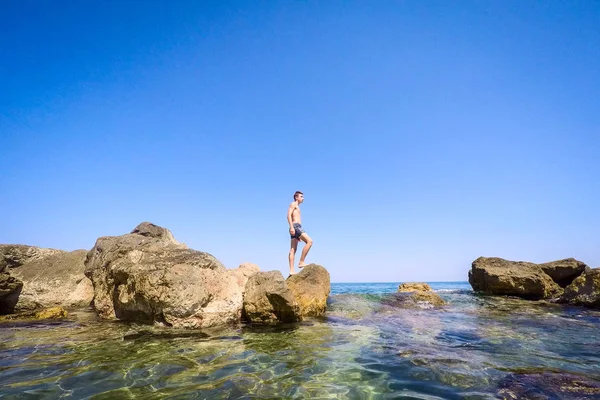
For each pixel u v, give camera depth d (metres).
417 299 13.96
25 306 10.96
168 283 8.78
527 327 9.73
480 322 10.43
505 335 8.68
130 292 9.40
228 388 4.78
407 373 5.57
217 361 6.04
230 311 9.71
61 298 11.47
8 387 4.73
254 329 8.94
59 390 4.64
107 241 12.25
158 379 5.10
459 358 6.50
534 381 5.24
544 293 15.72
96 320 9.80
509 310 12.77
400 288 17.05
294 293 11.09
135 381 5.01
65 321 9.62
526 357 6.65
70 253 13.12
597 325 10.09
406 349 7.13
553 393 4.78
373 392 4.75
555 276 17.02
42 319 9.82
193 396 4.49
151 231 14.32
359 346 7.30
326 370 5.65
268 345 7.26
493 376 5.47
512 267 17.62
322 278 12.01
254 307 9.71
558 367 5.99
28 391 4.59
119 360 6.01
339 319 10.52
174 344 7.20
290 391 4.72
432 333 8.84
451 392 4.79
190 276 9.27
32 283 11.38
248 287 10.18
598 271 13.82
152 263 9.67
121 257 10.64
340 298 13.60
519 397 4.64
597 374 5.60
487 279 17.39
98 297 10.60
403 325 9.84
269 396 4.53
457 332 9.01
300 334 8.38
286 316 9.86
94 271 11.45
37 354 6.32
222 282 10.11
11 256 11.90
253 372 5.48
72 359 6.03
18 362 5.82
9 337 7.66
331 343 7.51
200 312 9.06
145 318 9.45
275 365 5.87
